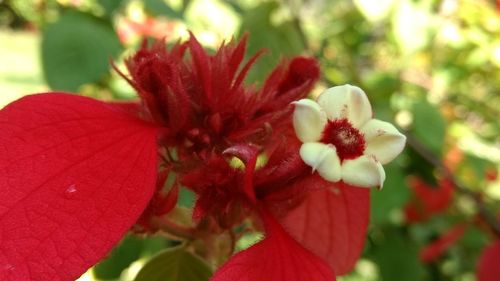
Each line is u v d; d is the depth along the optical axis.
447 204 0.39
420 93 0.41
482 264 0.31
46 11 0.41
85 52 0.29
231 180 0.16
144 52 0.17
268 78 0.18
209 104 0.16
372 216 0.32
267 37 0.34
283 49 0.34
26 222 0.12
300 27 0.36
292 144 0.17
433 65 0.46
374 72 0.42
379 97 0.36
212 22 0.43
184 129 0.16
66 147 0.14
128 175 0.14
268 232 0.15
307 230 0.20
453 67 0.45
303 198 0.17
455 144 0.41
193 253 0.18
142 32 0.35
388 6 0.36
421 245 0.42
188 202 0.22
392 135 0.15
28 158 0.13
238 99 0.17
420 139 0.35
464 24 0.40
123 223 0.13
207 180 0.16
